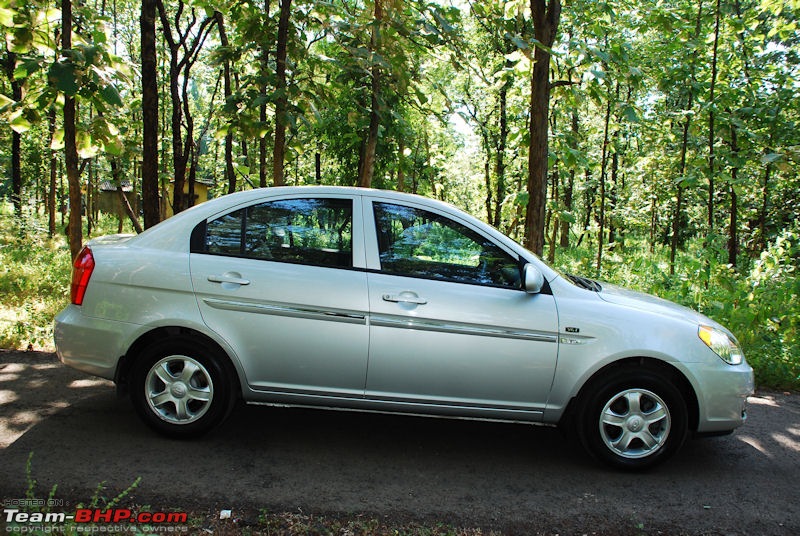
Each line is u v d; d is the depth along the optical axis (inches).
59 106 258.4
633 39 495.5
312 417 171.6
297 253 147.8
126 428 152.8
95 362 145.1
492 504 125.0
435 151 821.2
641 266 471.2
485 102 680.4
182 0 328.2
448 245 149.6
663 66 433.7
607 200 588.4
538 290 142.7
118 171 392.5
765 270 325.7
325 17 249.6
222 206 151.7
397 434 162.6
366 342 142.8
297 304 142.6
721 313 285.3
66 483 121.0
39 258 438.0
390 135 361.1
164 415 146.1
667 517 123.6
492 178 724.7
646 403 144.9
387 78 245.4
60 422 154.1
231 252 148.1
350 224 149.7
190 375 144.8
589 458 153.6
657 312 149.3
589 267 464.4
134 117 427.5
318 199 151.9
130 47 573.6
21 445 138.3
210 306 143.5
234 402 147.3
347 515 116.0
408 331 142.4
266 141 447.2
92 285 146.4
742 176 425.4
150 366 144.9
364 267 146.4
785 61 422.6
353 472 136.4
